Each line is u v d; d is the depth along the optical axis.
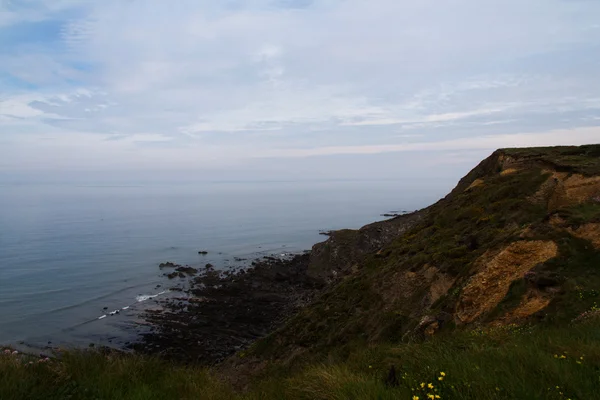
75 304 37.62
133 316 33.31
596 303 9.28
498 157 25.14
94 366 6.81
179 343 27.06
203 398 6.45
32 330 30.52
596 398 4.16
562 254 11.60
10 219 131.75
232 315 32.97
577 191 16.22
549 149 22.47
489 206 19.33
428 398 4.58
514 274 12.05
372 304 18.00
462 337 8.16
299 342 18.28
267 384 8.16
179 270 51.81
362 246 48.44
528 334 7.48
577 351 5.46
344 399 5.11
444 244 18.64
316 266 49.88
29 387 5.34
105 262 59.50
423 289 16.33
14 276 50.09
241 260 61.09
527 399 4.19
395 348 8.12
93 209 182.50
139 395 5.89
